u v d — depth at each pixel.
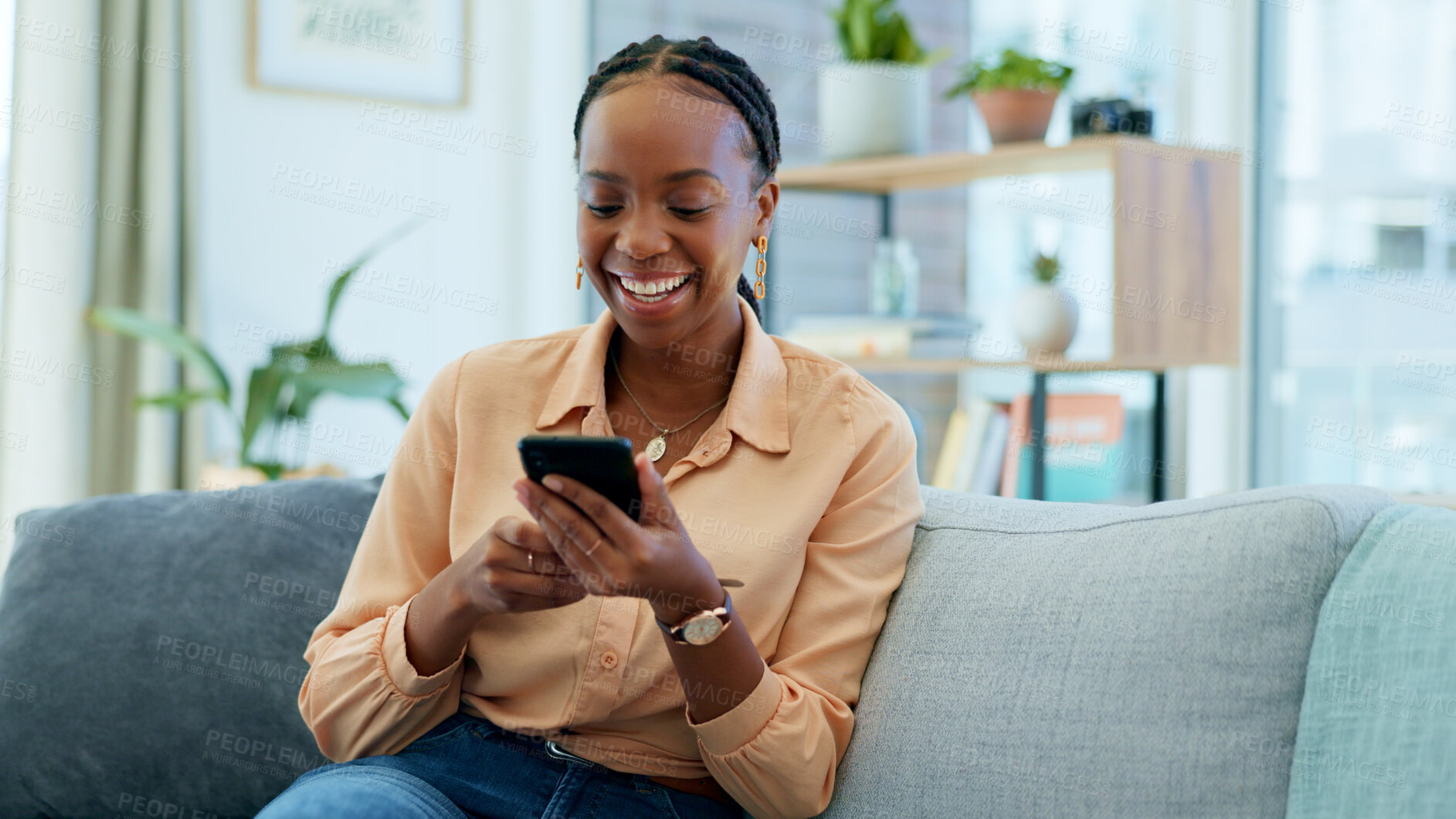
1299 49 2.43
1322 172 2.40
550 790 0.96
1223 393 2.65
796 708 0.93
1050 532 0.99
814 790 0.94
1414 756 0.73
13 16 2.68
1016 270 3.02
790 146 3.33
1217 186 2.40
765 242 1.13
